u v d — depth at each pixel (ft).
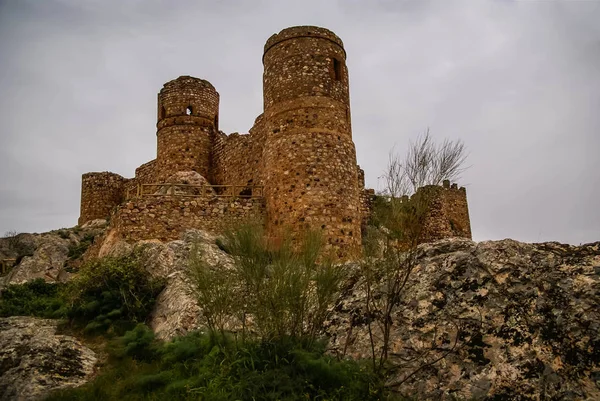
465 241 29.37
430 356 23.75
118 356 33.30
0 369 31.35
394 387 23.16
